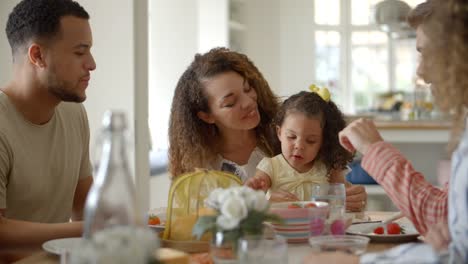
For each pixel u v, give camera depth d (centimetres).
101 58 323
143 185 332
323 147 188
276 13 775
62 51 189
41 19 187
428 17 144
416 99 557
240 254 104
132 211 94
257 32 776
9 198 190
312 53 773
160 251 118
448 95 111
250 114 196
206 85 197
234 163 204
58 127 201
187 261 115
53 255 136
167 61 552
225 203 116
